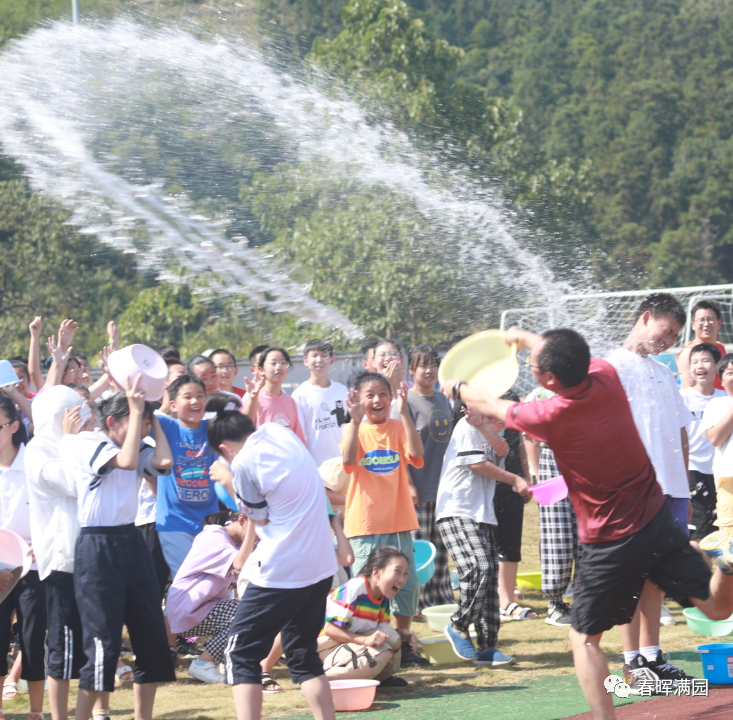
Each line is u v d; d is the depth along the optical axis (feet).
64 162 52.16
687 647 30.09
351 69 94.94
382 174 70.95
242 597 20.79
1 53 51.19
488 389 22.35
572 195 99.86
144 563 22.62
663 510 20.49
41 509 23.13
